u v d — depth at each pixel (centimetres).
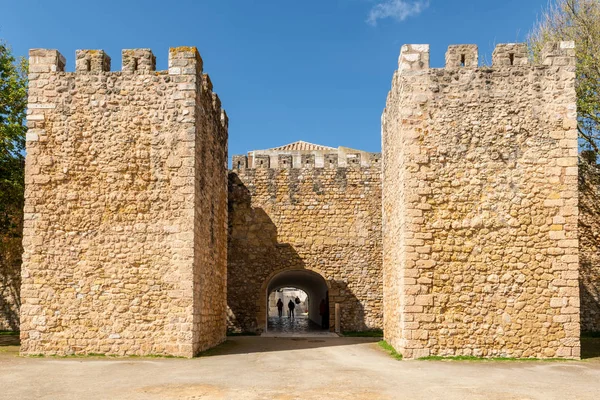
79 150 1378
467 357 1296
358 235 2325
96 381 1009
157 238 1348
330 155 2378
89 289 1338
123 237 1351
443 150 1363
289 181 2370
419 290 1320
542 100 1366
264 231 2347
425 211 1345
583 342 1686
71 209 1362
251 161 2991
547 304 1309
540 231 1330
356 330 2280
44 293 1340
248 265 2333
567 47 1379
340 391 925
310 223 2339
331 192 2353
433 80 1389
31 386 961
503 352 1301
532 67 1378
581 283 2009
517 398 873
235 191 2378
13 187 1823
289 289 5431
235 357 1368
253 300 2311
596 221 2016
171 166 1366
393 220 1564
